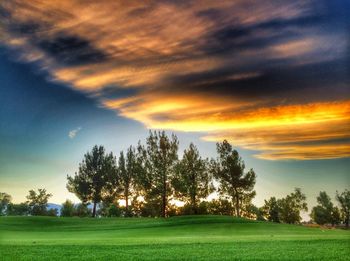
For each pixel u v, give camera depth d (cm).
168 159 10406
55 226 7156
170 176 10369
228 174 10019
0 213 12312
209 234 4347
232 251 2147
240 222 6172
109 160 11869
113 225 7038
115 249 2314
